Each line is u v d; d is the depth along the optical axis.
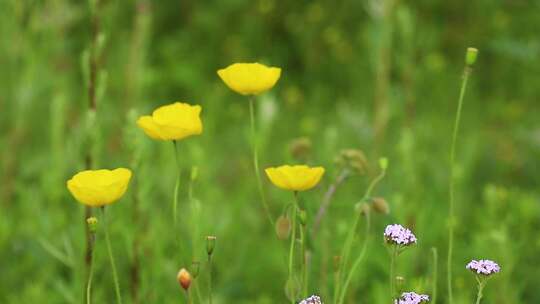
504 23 9.88
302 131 7.94
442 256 5.63
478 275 3.43
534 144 7.61
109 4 5.75
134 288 5.05
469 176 7.17
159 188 6.57
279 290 5.70
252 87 3.72
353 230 3.78
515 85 9.54
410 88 7.59
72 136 6.38
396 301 3.46
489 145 7.93
